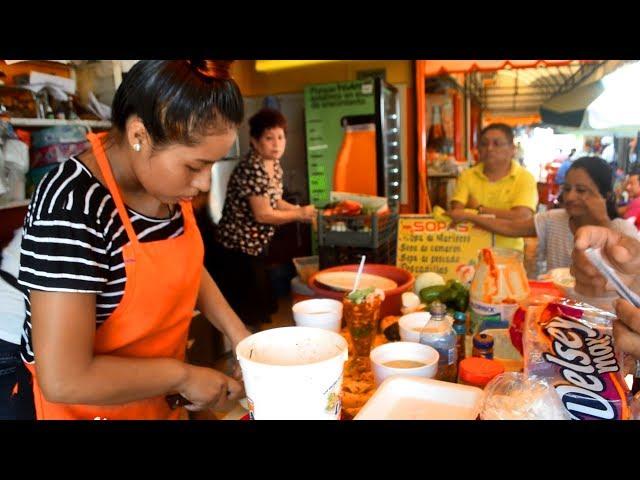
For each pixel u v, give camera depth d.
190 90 0.81
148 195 1.03
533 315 0.97
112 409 1.11
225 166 4.11
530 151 4.29
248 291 3.27
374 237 2.29
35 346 0.87
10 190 2.23
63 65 2.65
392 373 0.95
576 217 1.82
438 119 4.59
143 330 1.04
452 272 1.93
